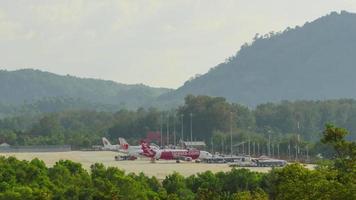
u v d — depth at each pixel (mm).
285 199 112812
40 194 179375
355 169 111312
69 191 180875
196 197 172125
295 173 117625
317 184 108875
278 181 122812
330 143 118062
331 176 113438
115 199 172625
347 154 116875
